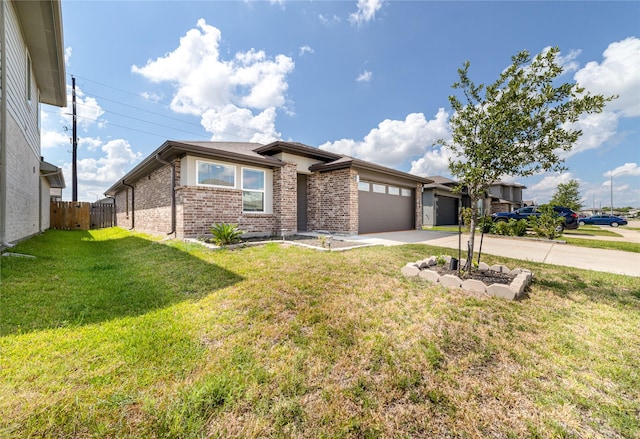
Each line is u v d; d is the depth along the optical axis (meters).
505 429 1.61
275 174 10.02
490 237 11.17
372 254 6.27
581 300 3.70
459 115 4.49
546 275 4.95
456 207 22.98
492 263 5.95
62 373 1.94
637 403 1.83
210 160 8.42
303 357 2.25
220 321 2.86
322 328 2.75
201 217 8.01
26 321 2.75
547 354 2.39
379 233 12.02
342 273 4.64
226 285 3.99
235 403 1.74
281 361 2.19
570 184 32.97
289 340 2.53
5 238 5.80
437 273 4.41
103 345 2.33
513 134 3.99
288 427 1.59
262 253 6.20
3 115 5.62
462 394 1.89
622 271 5.35
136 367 2.04
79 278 4.38
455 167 4.50
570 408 1.78
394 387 1.94
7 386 1.78
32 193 9.18
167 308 3.18
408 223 14.37
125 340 2.42
